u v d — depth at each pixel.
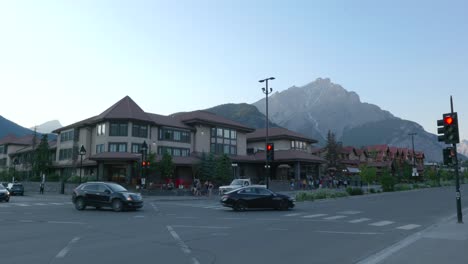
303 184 60.03
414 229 14.98
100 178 52.59
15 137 88.12
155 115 60.44
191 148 61.75
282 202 24.00
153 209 24.78
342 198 36.97
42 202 32.09
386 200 33.16
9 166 77.00
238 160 63.97
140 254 9.90
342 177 82.00
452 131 16.69
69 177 56.34
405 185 56.41
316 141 77.50
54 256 9.57
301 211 23.23
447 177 99.19
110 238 12.45
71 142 61.31
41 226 15.48
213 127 64.50
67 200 35.91
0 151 85.88
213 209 24.91
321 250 10.60
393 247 10.80
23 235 13.02
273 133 72.88
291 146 71.88
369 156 111.12
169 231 14.15
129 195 22.94
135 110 55.25
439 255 9.55
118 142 52.34
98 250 10.38
